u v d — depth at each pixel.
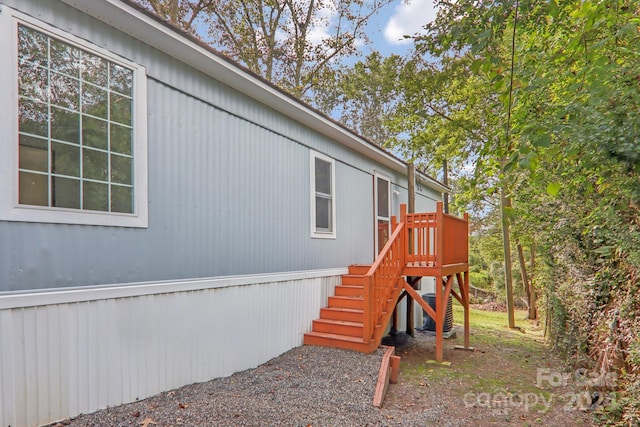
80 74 3.03
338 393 3.76
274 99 5.05
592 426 3.73
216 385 3.84
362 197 8.00
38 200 2.72
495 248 17.27
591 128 2.52
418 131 13.71
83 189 3.01
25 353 2.56
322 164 6.66
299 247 5.82
